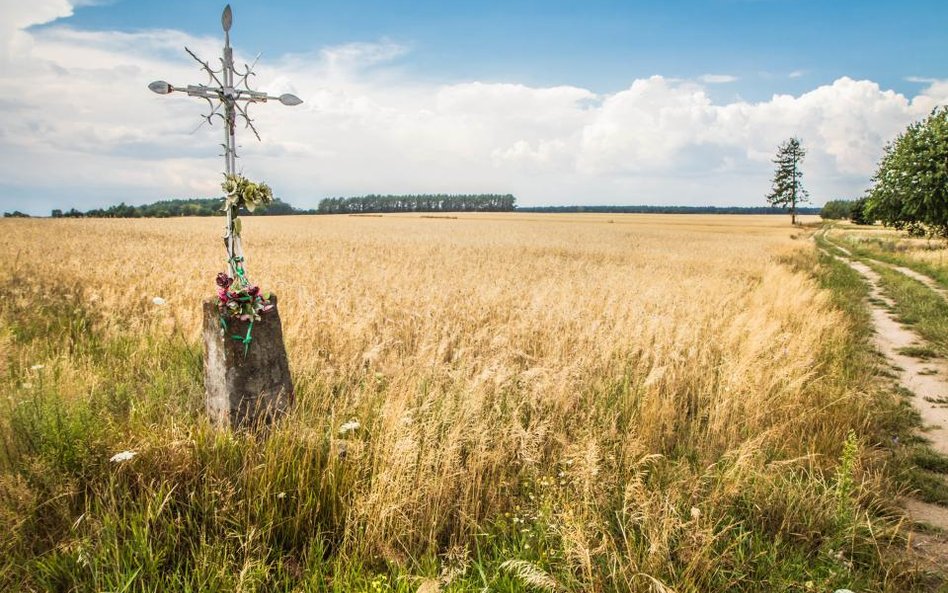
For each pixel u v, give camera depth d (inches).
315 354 259.1
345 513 143.0
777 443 204.8
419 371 241.3
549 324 339.0
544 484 154.7
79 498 144.9
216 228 1775.3
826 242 2050.9
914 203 1489.9
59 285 447.2
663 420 215.2
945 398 290.7
